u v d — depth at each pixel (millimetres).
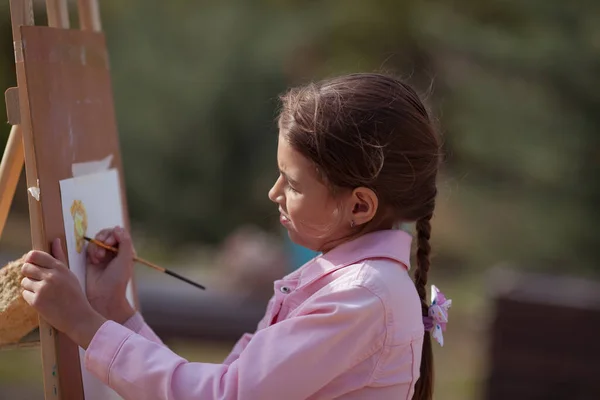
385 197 1408
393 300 1345
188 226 10312
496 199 8164
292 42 9141
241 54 9578
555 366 3658
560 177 7672
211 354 5156
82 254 1486
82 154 1541
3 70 8797
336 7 8867
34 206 1333
